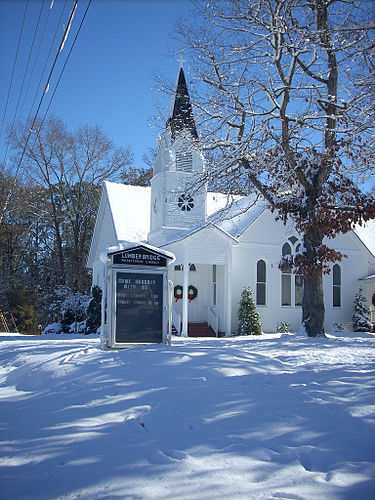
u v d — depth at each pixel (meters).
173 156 23.53
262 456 5.48
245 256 27.23
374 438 5.98
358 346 14.96
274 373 9.63
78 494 4.63
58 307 42.12
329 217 16.98
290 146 18.12
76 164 48.38
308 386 8.55
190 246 24.64
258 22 17.34
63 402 8.11
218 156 19.09
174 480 4.87
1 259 45.81
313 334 18.17
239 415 6.91
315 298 18.36
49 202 50.38
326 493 4.54
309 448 5.65
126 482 4.85
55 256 51.28
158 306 13.15
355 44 17.30
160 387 8.43
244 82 18.02
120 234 29.95
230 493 4.55
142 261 13.08
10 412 7.99
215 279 27.86
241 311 25.61
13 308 40.03
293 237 28.48
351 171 18.14
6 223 45.97
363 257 30.03
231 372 9.43
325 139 17.77
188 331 26.28
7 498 4.61
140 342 12.85
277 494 4.51
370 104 17.48
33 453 5.82
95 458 5.51
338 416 6.88
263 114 17.95
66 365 10.55
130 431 6.39
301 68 18.38
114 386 8.63
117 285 12.82
